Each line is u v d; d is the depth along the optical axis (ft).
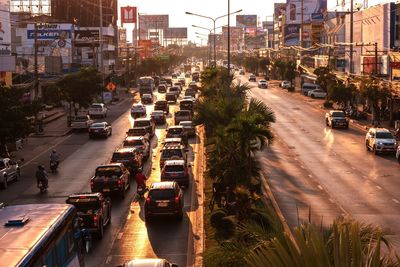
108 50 447.42
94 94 264.52
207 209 99.35
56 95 246.88
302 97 364.58
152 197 95.91
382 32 280.31
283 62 476.13
